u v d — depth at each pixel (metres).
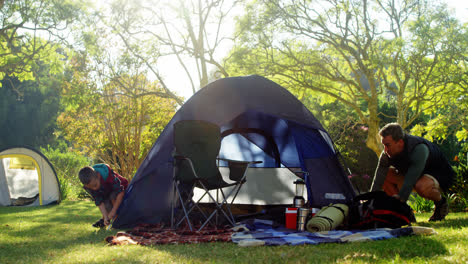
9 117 35.78
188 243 3.92
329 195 6.45
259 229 4.86
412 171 4.58
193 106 5.96
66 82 16.12
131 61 15.67
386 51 16.05
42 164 11.99
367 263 2.70
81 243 4.17
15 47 15.79
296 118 6.09
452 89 16.45
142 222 5.72
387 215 4.43
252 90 6.16
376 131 17.39
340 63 19.67
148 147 17.09
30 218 7.30
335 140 21.72
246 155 8.13
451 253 2.88
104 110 16.17
